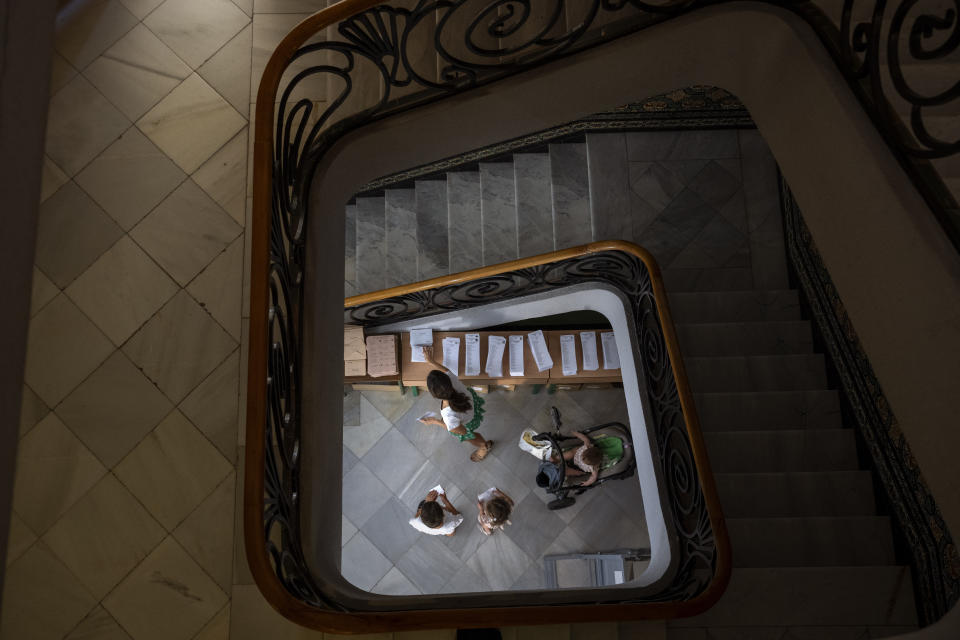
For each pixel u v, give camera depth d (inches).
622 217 249.0
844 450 181.8
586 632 118.5
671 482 160.7
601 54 127.0
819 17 111.6
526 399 263.9
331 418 136.7
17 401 29.9
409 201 269.3
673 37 123.8
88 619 121.6
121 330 137.8
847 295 112.3
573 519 248.4
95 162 149.4
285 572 102.7
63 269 141.4
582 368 237.3
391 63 144.4
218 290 140.6
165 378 135.1
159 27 161.0
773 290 235.3
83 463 130.0
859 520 159.0
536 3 142.2
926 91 113.0
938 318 86.8
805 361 204.1
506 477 254.4
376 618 91.4
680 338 215.0
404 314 231.9
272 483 100.7
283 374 114.8
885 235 96.1
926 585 137.6
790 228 234.7
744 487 172.6
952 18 86.7
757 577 137.7
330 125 133.5
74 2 162.4
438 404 262.2
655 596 126.9
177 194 147.0
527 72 129.5
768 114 129.6
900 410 103.0
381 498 252.2
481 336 240.7
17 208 29.8
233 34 161.5
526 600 119.9
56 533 125.8
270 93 108.2
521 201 255.6
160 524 126.6
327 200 135.4
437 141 140.8
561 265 200.8
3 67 28.7
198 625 120.8
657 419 172.2
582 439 235.8
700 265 242.8
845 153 103.8
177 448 131.0
